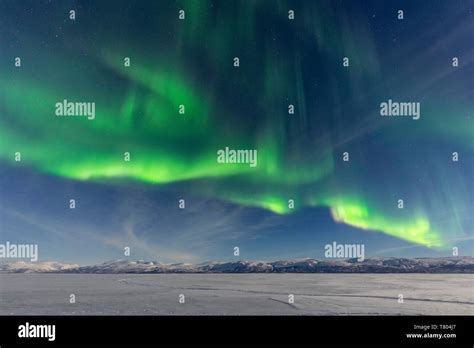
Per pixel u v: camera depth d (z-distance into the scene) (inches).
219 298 300.7
